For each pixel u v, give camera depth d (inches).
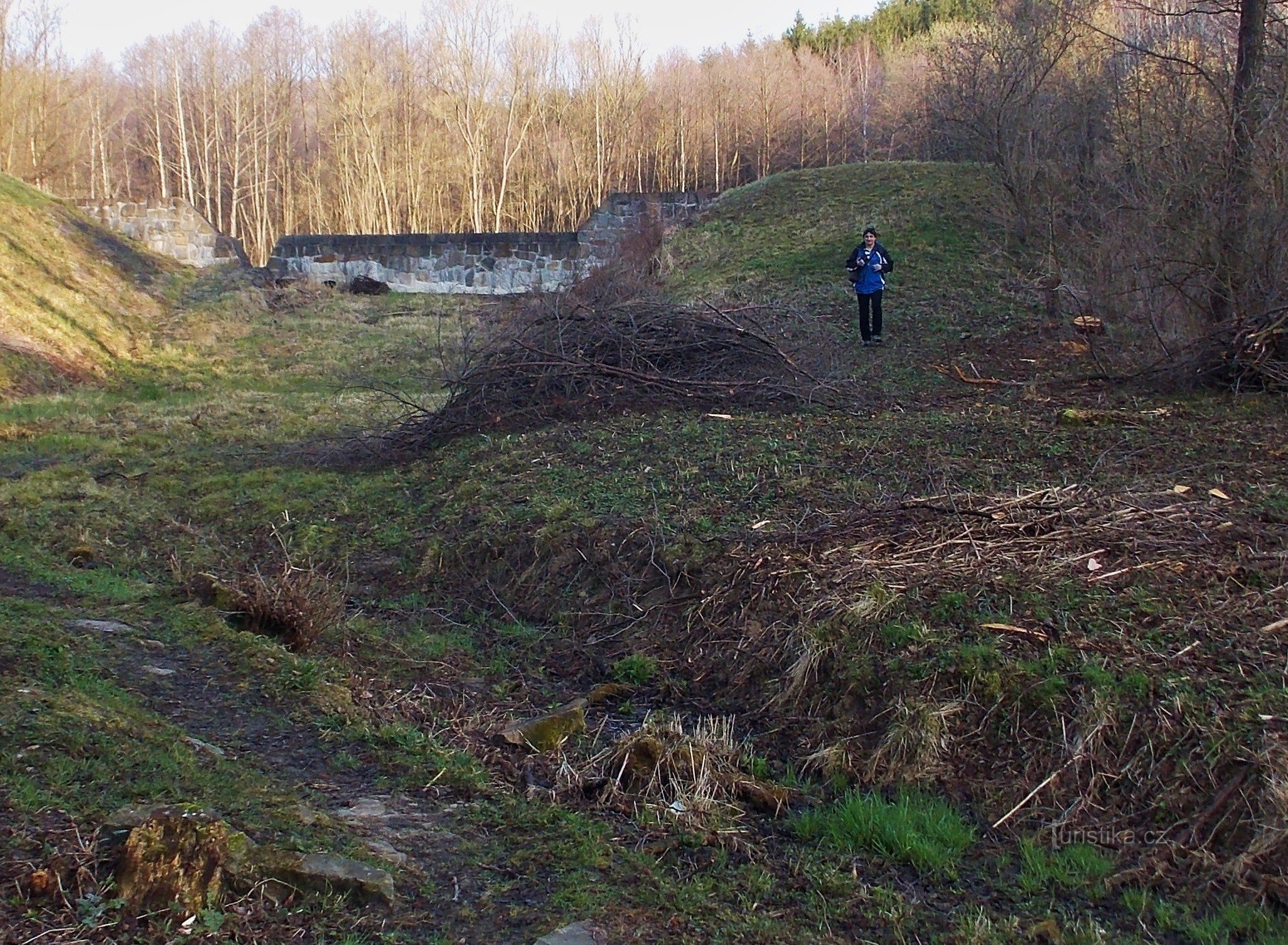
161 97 2004.2
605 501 336.2
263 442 513.3
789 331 513.7
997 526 268.1
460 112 1699.1
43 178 1475.1
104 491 427.5
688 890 163.9
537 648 281.6
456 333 778.8
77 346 737.0
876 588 239.5
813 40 2249.0
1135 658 209.2
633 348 460.8
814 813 193.8
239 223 1977.1
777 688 233.5
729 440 378.6
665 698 246.4
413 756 206.2
